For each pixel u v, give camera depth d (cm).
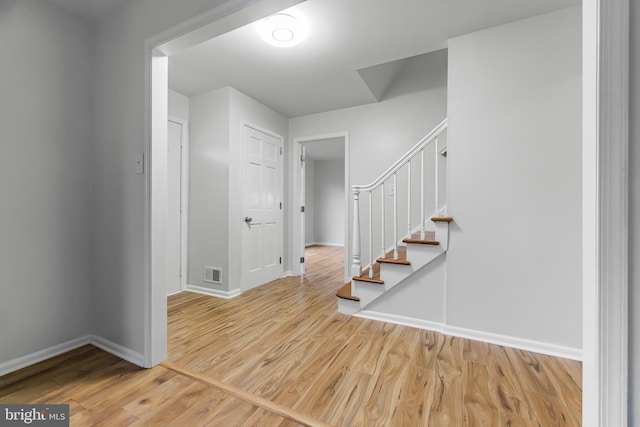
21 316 164
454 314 209
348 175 358
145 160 166
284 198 400
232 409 128
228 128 304
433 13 185
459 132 207
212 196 314
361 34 208
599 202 64
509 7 179
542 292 185
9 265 159
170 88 306
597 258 64
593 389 65
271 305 277
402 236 324
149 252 164
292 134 404
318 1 175
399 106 332
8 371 157
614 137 63
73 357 175
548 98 183
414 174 320
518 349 188
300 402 133
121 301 178
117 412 125
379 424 119
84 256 194
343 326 226
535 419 122
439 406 130
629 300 63
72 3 177
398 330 218
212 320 238
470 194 204
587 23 69
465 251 205
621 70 63
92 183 197
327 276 404
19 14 163
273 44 217
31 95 168
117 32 182
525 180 189
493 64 198
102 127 190
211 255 314
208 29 146
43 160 173
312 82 291
